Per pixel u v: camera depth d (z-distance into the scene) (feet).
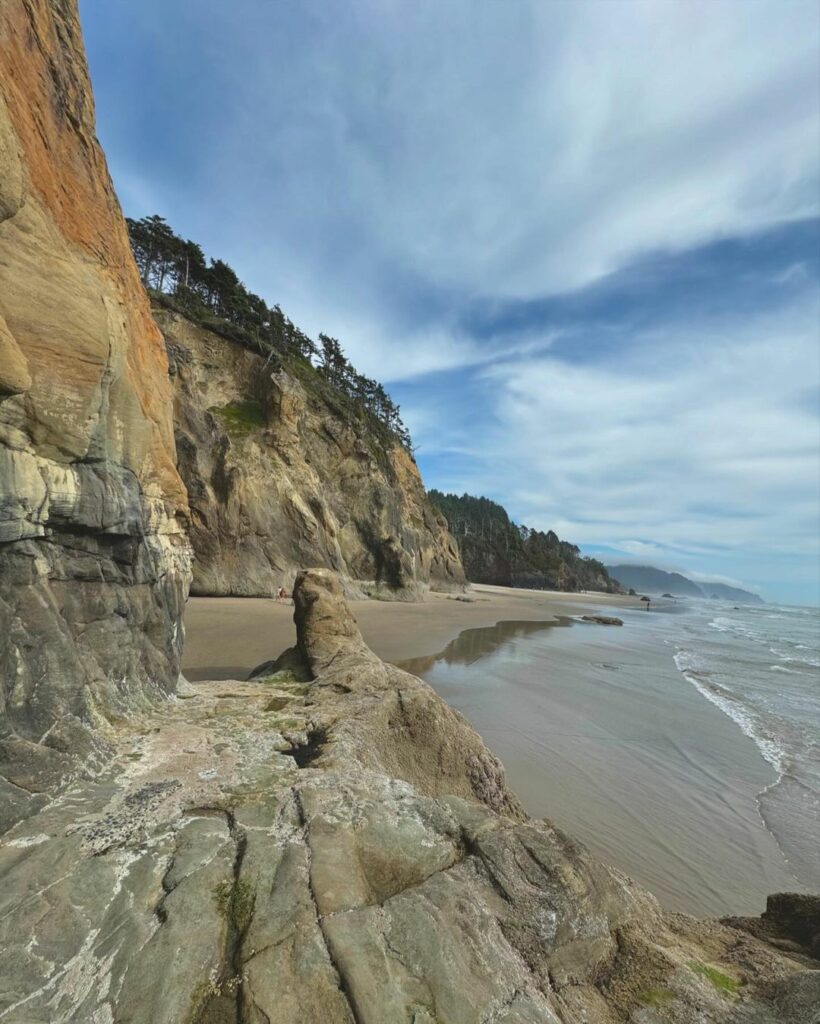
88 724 18.97
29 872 12.18
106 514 22.31
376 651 68.64
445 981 11.11
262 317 175.11
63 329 19.57
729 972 13.58
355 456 155.94
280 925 11.60
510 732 41.50
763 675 79.36
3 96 16.46
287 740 22.77
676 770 37.83
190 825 14.99
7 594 16.58
